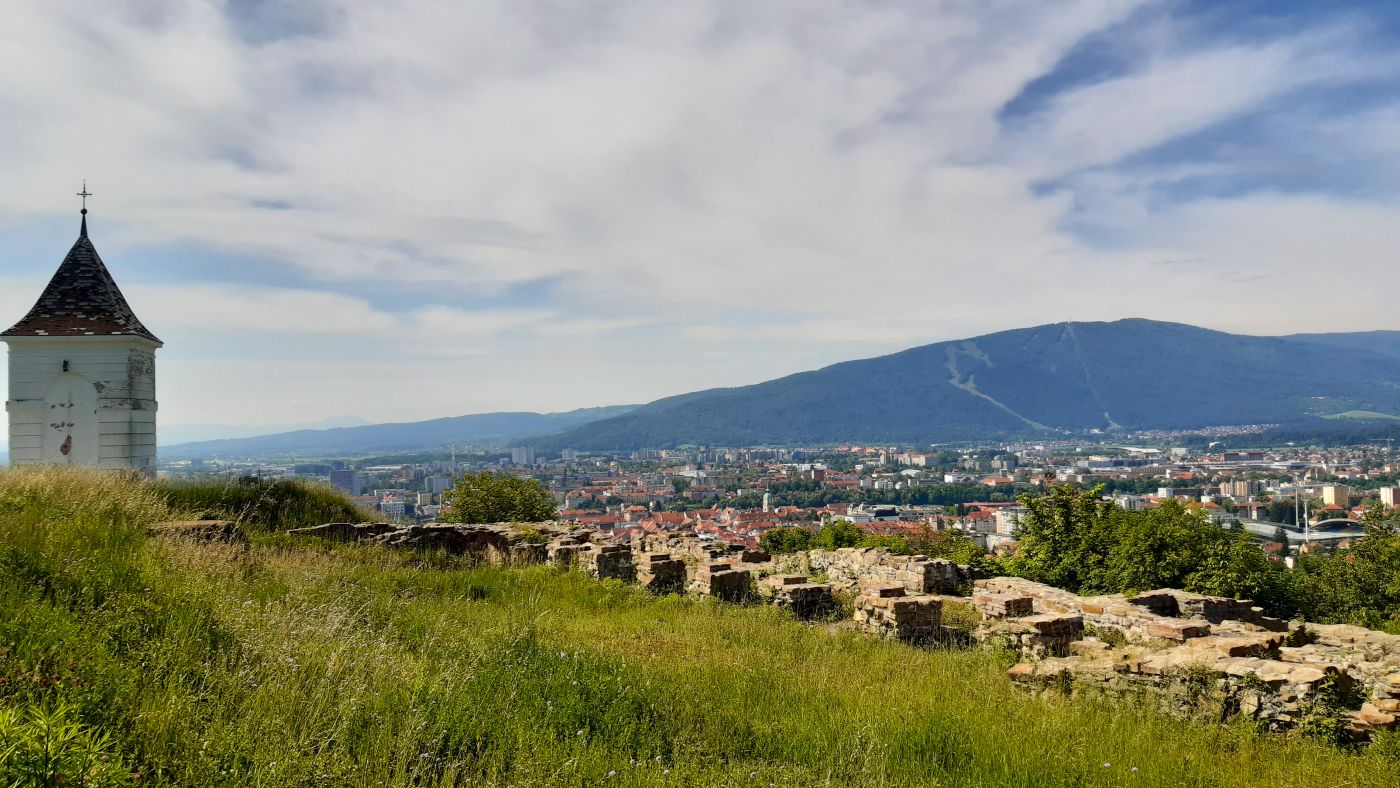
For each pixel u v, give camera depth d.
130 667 6.54
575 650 9.98
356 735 6.46
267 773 5.45
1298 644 12.98
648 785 6.20
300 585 11.63
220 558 11.98
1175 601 15.59
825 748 7.37
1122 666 9.90
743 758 7.21
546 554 20.97
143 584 8.78
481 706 7.39
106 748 5.38
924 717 8.23
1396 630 19.61
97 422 20.56
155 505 15.70
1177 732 8.54
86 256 21.75
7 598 7.47
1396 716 8.09
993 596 14.91
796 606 16.34
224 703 6.43
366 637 9.25
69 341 20.41
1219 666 9.16
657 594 17.58
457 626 11.14
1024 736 7.89
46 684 5.77
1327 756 7.78
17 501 12.64
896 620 13.95
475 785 5.98
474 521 28.92
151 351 22.44
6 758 4.42
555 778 6.09
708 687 9.12
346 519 22.67
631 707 8.01
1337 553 31.05
